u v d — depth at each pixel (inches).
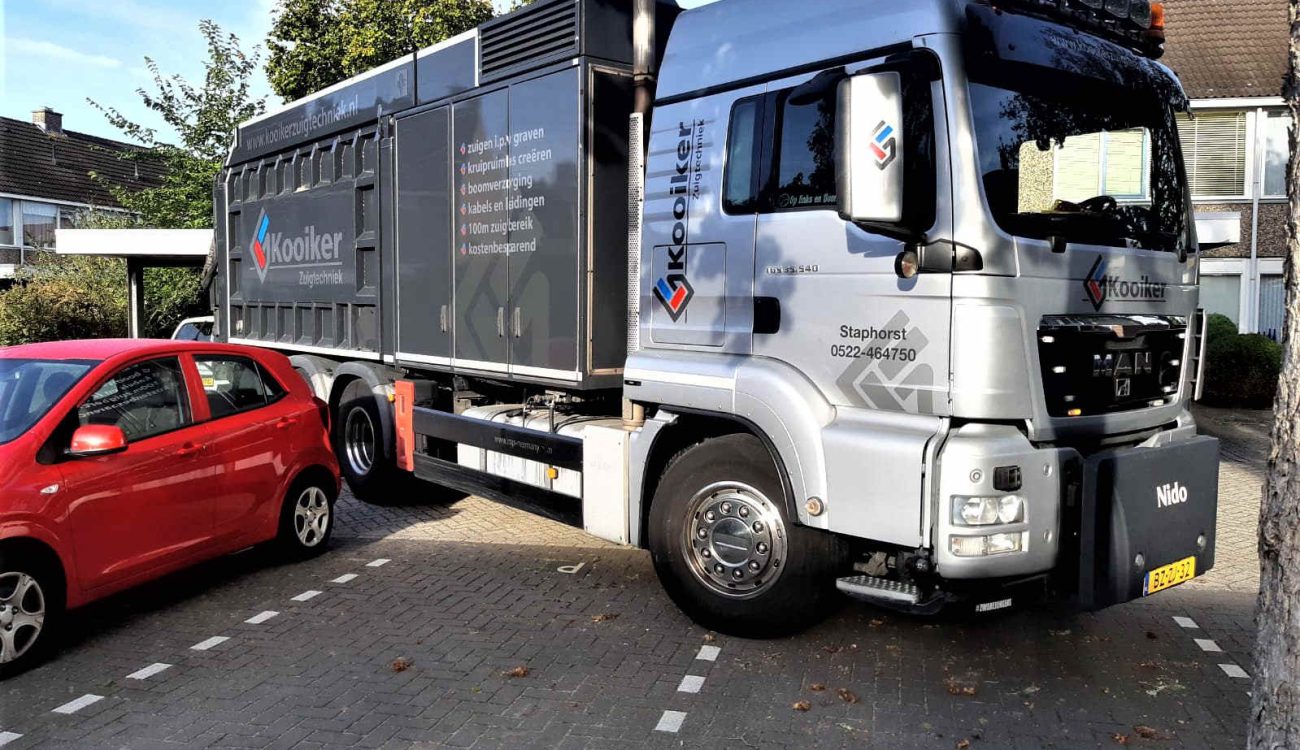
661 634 210.5
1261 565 119.1
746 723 167.6
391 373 324.2
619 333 235.6
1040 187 171.2
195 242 616.4
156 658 199.6
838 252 177.2
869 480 169.6
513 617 223.0
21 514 189.9
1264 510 118.0
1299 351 113.4
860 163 155.6
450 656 199.2
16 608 190.1
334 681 186.9
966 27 165.8
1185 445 177.2
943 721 168.9
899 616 220.8
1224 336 614.5
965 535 158.4
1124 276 180.9
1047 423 165.5
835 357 178.4
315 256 359.6
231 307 438.0
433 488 342.3
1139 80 194.9
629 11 234.4
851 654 198.5
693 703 175.5
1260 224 765.9
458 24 852.6
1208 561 182.5
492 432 265.1
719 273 199.3
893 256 168.7
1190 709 174.9
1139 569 165.5
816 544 186.1
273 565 268.1
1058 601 170.1
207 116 885.2
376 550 284.2
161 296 849.5
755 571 193.8
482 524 317.1
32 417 205.3
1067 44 182.2
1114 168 184.7
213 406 246.5
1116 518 161.9
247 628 217.3
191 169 880.3
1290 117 116.3
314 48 887.7
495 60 257.9
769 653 198.7
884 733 164.2
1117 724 168.7
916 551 165.9
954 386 160.4
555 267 237.0
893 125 156.6
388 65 308.8
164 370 236.2
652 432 211.3
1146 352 185.8
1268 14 831.7
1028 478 161.5
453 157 276.2
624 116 233.9
